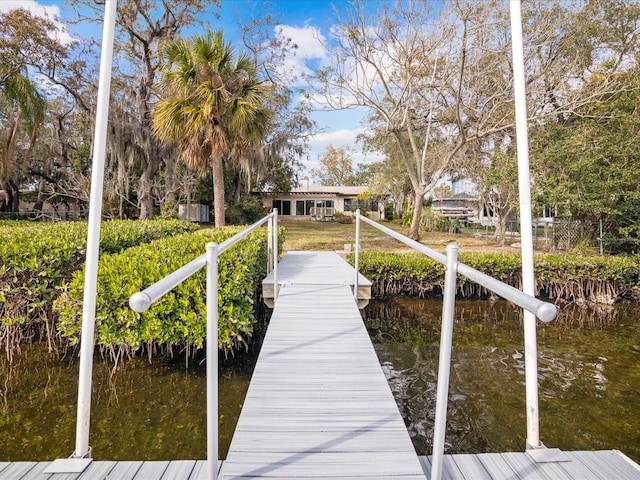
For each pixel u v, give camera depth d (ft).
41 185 55.72
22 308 13.21
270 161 61.98
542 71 32.99
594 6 34.27
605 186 28.84
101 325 11.16
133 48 45.24
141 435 9.06
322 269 18.01
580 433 9.64
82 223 24.85
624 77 31.71
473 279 4.10
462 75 31.76
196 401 10.63
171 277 4.00
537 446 5.65
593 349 15.66
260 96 29.19
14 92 40.19
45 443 8.67
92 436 8.98
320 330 10.09
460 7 29.99
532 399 5.68
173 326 11.39
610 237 30.63
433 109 40.06
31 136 45.34
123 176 45.50
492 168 37.55
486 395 11.66
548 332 17.97
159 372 12.10
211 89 27.58
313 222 74.64
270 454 5.30
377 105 37.86
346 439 5.66
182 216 58.65
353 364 8.13
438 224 57.41
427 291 23.82
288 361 8.25
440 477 4.45
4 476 5.02
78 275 11.53
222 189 31.12
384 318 20.17
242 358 13.16
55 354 13.19
